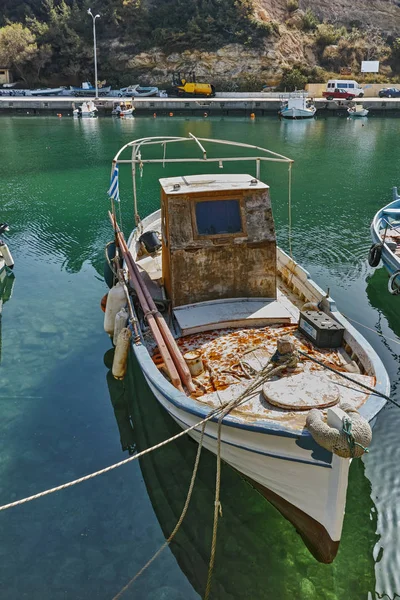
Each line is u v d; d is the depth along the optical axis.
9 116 54.19
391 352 10.10
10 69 72.81
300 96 63.72
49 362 9.80
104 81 71.44
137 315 8.91
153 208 20.88
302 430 5.20
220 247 7.94
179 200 7.73
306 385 5.92
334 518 5.39
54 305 12.20
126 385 9.16
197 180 8.51
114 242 12.21
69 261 15.19
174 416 6.64
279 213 19.72
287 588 5.54
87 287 13.30
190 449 7.50
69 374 9.43
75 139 39.09
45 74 73.50
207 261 7.98
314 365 6.82
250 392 5.90
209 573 5.69
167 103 57.78
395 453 7.30
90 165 29.81
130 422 8.23
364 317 11.52
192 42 70.25
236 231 7.99
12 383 9.12
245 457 5.98
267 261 8.17
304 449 5.27
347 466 5.12
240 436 5.72
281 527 6.32
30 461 7.38
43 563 5.86
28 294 12.84
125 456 7.50
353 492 6.68
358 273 13.97
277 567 5.79
